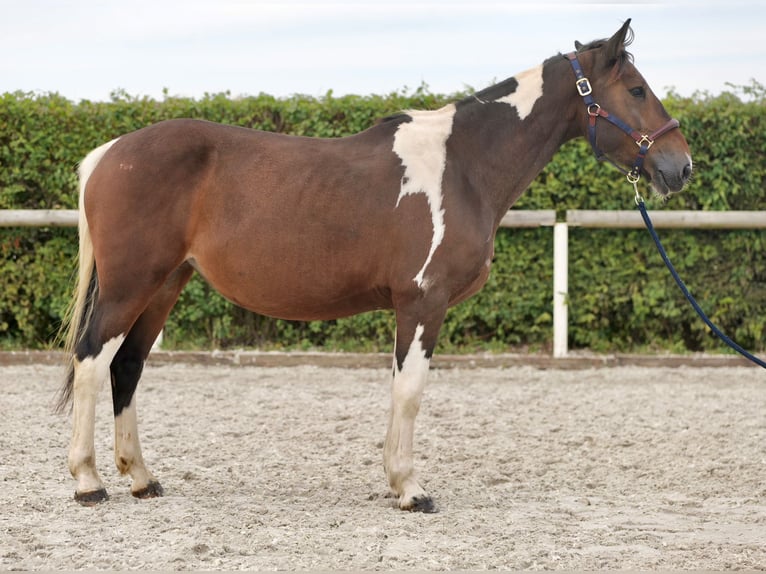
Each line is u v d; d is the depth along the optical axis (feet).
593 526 14.89
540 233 30.83
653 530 14.75
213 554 13.11
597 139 16.74
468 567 12.77
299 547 13.44
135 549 13.24
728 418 22.97
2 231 30.32
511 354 31.01
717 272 31.19
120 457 16.10
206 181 15.61
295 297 15.89
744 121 30.27
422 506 15.56
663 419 22.91
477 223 15.87
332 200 15.53
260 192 15.56
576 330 31.45
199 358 29.78
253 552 13.23
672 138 16.55
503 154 16.44
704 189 30.76
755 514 15.70
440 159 15.93
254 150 15.80
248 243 15.56
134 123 30.12
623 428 22.04
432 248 15.48
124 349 16.26
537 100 16.67
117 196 15.33
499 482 17.92
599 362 29.96
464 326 31.32
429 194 15.61
